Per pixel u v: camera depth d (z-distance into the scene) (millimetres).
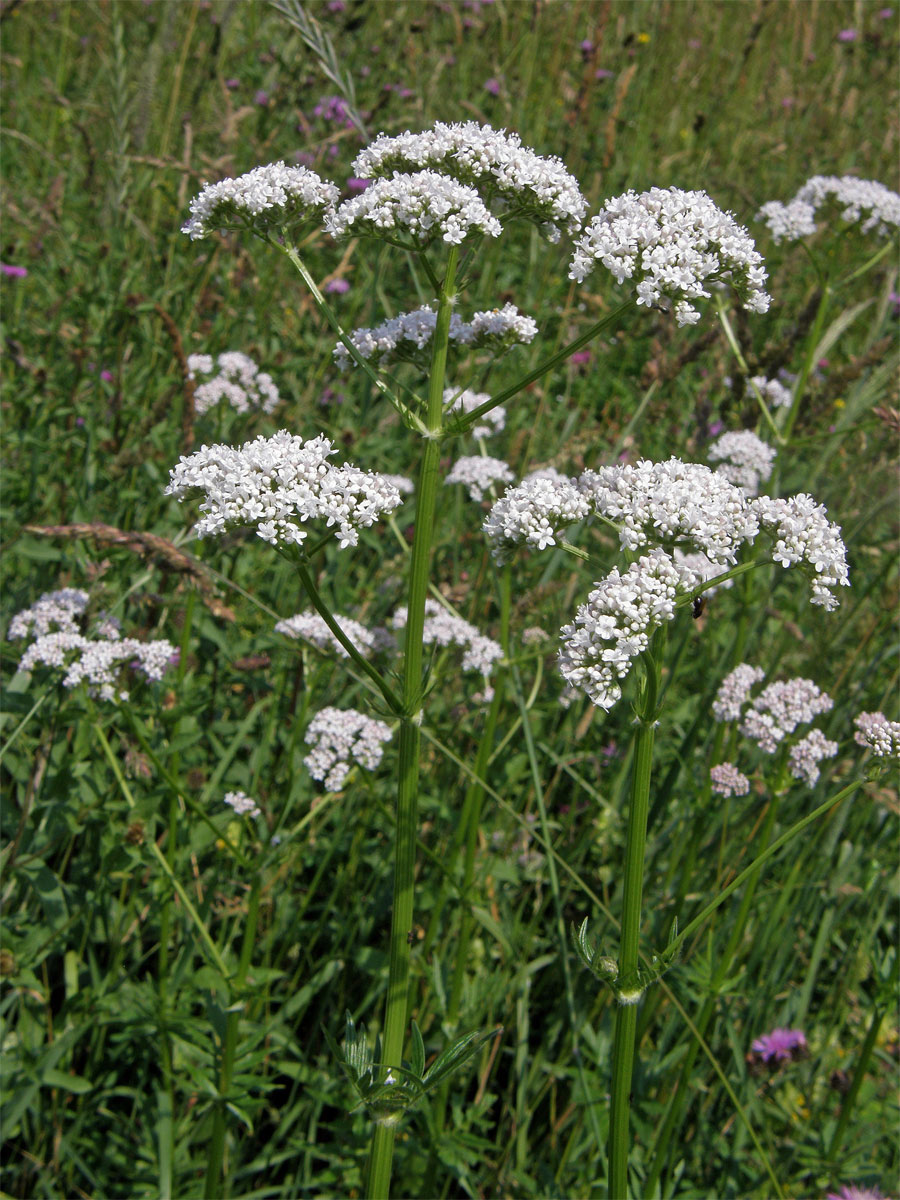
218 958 511
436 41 1406
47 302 933
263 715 684
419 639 429
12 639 569
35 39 1429
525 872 637
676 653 708
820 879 610
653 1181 516
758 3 1507
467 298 910
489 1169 560
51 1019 562
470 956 634
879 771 404
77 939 573
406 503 829
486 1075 571
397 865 427
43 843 539
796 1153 549
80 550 661
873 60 1651
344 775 547
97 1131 555
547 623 674
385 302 834
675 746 688
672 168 1316
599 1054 563
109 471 734
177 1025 521
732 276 441
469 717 674
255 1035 523
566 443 747
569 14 1414
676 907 595
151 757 510
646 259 422
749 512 418
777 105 1484
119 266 853
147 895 555
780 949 592
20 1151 536
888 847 652
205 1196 519
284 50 1159
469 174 458
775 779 552
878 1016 524
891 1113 574
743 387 740
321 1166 575
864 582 725
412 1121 566
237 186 459
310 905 635
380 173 469
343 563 721
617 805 676
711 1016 579
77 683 522
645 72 1482
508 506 424
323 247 994
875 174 1290
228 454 424
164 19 917
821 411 715
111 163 925
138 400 809
